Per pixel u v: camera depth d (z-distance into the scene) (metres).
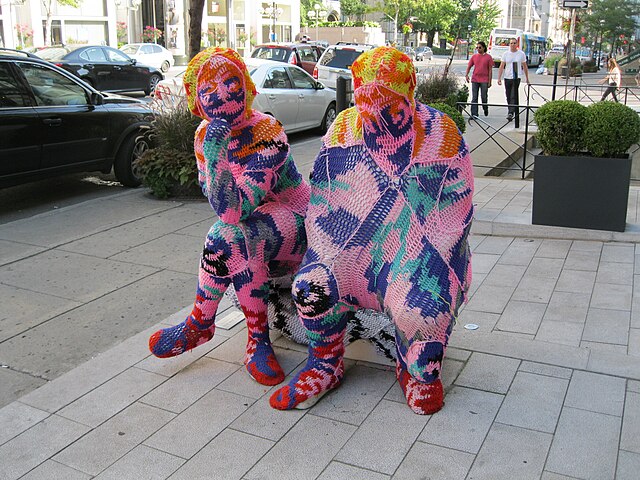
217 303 3.71
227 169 3.09
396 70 2.88
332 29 55.47
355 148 3.15
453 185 3.09
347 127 3.20
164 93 8.66
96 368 3.91
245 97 3.21
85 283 5.55
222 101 3.14
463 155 3.12
